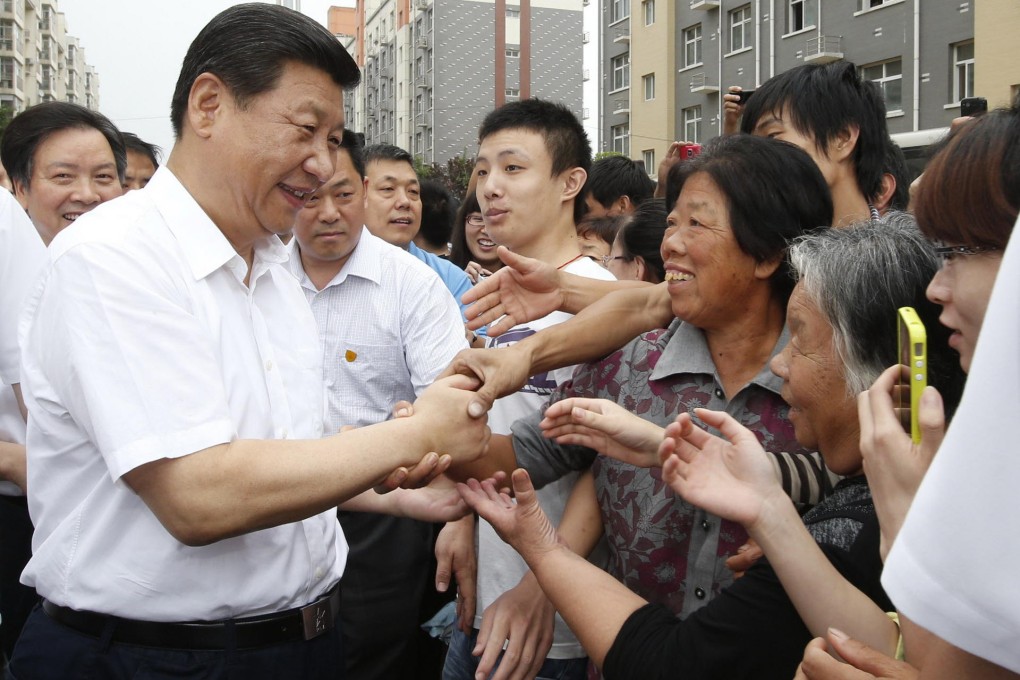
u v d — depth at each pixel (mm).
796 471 1432
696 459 1266
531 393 2084
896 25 17828
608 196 4145
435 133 44375
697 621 1257
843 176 2207
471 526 2238
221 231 1554
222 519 1324
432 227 5035
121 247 1389
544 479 1810
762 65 21969
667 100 25734
